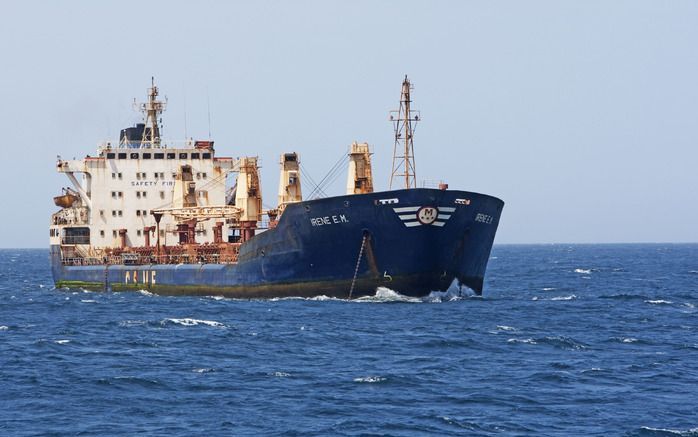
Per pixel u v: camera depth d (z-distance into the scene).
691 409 157.00
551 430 145.12
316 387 171.25
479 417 151.88
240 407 157.25
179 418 151.25
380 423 147.88
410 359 197.25
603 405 159.38
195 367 189.62
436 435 142.12
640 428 145.50
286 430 144.25
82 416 152.88
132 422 149.12
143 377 179.12
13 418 151.88
